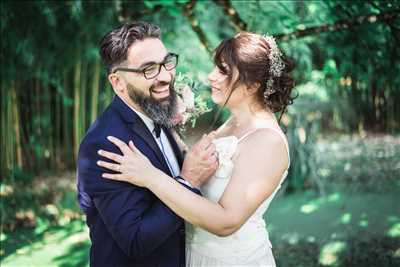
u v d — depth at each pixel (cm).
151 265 179
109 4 428
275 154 176
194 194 166
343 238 379
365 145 558
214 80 190
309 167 519
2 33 454
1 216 441
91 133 179
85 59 509
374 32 330
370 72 362
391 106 534
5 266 352
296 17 341
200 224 166
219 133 202
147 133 181
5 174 502
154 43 175
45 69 496
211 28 507
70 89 539
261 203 175
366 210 438
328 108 567
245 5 344
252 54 182
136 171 165
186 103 199
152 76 173
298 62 430
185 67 355
